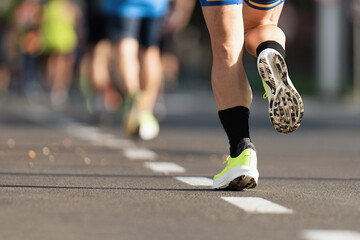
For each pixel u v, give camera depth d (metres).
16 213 8.94
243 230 8.07
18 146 19.59
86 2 26.78
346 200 10.41
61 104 45.41
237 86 10.96
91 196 10.45
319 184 12.45
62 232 7.89
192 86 78.31
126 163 15.71
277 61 10.41
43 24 49.88
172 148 19.62
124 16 20.69
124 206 9.59
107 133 24.42
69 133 24.39
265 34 10.82
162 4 21.08
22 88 57.12
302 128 28.16
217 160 16.75
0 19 87.69
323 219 8.77
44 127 27.03
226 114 11.05
